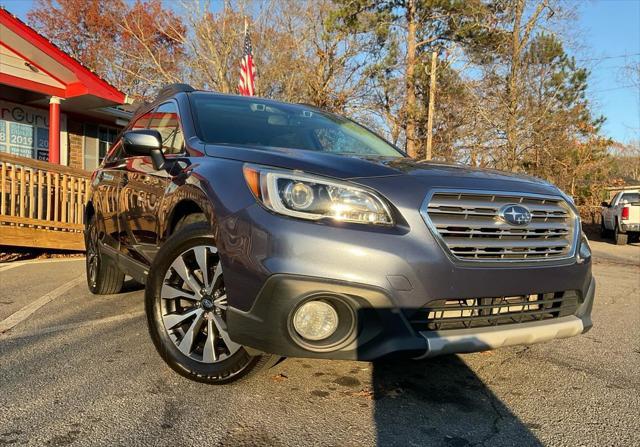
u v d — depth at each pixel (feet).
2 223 26.50
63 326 14.07
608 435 8.73
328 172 8.95
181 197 10.64
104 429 8.38
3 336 13.06
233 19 65.67
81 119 50.14
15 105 43.91
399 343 8.45
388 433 8.56
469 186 9.41
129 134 11.89
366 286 8.28
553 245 10.07
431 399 9.95
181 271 10.23
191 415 8.94
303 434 8.44
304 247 8.30
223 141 11.77
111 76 90.17
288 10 70.28
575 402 10.05
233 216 8.96
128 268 14.34
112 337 13.10
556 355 12.91
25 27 35.53
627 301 20.92
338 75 75.92
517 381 11.06
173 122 13.37
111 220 15.56
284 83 71.67
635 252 48.65
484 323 9.35
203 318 10.05
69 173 29.43
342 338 8.49
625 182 112.06
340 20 71.72
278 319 8.32
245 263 8.62
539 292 9.68
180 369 10.12
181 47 78.48
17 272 22.97
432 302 8.72
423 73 77.51
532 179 11.02
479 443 8.34
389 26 76.89
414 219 8.77
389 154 13.93
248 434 8.38
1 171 26.43
